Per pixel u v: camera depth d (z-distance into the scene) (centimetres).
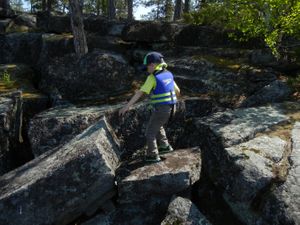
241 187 237
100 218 250
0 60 604
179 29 516
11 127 344
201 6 615
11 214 234
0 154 323
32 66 523
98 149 239
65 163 239
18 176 261
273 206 222
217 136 285
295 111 320
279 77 393
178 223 224
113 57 411
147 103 326
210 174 273
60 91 403
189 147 310
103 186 239
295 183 227
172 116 252
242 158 251
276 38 393
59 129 317
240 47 488
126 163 272
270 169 240
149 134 254
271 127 292
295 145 261
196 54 484
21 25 769
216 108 353
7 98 362
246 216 238
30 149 357
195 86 391
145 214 249
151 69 248
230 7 427
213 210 258
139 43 524
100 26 586
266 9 390
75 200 237
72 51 542
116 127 318
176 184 238
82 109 354
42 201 235
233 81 390
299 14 361
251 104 359
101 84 401
